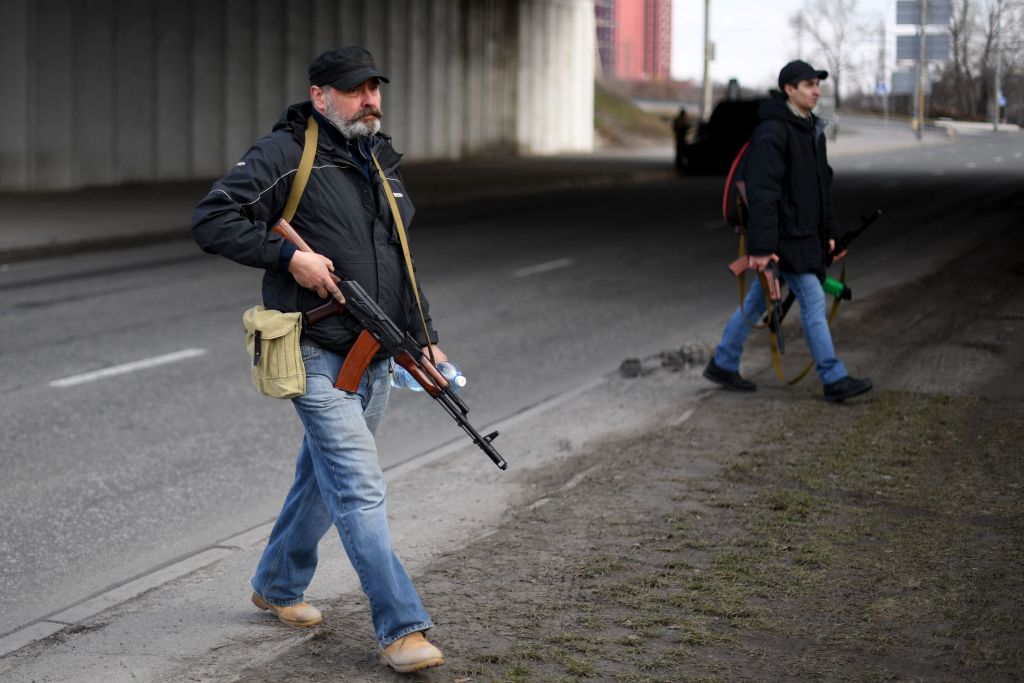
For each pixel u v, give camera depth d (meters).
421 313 4.30
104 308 12.16
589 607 4.55
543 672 4.00
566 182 30.92
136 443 7.42
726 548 5.16
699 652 4.15
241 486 6.64
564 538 5.34
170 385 8.91
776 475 6.21
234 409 8.27
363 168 4.12
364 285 4.08
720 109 37.06
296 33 30.55
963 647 4.17
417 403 8.54
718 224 21.27
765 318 8.09
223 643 4.34
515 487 6.21
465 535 5.46
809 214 7.62
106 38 24.59
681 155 37.09
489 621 4.43
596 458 6.70
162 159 26.42
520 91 42.00
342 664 4.13
